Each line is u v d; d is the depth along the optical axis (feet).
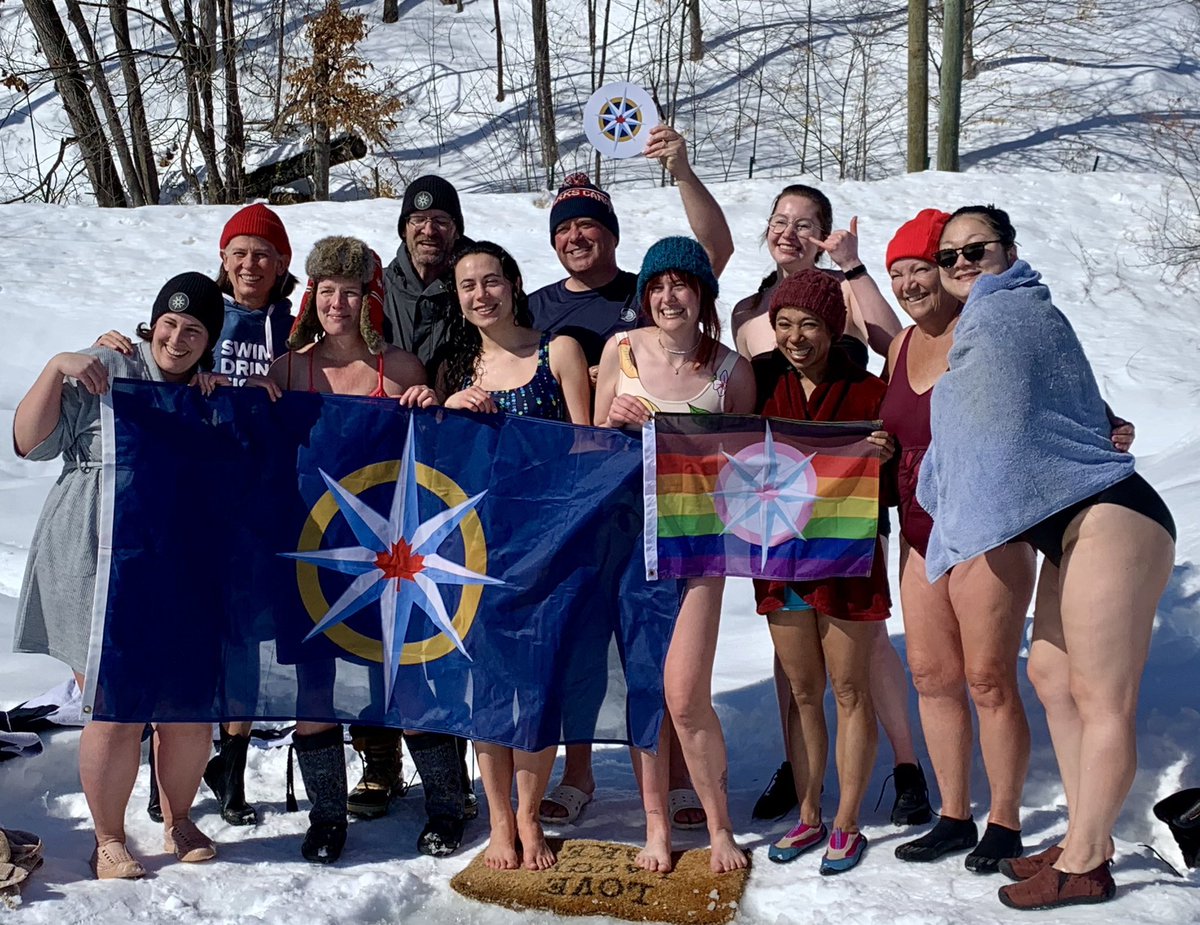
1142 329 46.01
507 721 14.23
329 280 14.73
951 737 13.97
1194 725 15.44
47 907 13.25
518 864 14.46
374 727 15.93
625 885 13.91
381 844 15.33
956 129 67.87
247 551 14.47
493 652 14.46
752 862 14.33
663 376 14.38
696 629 14.03
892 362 14.94
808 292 13.74
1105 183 60.03
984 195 58.34
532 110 85.46
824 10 94.32
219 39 85.25
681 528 14.03
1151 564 12.42
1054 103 80.59
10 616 22.74
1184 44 86.89
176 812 14.75
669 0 93.09
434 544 14.73
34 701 18.07
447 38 93.76
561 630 14.39
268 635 14.52
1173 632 17.92
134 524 13.99
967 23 85.20
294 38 89.25
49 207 53.98
